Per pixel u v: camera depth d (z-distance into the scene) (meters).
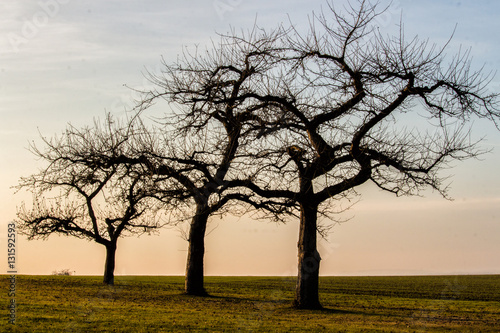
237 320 25.59
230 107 29.86
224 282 59.12
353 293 48.62
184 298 36.59
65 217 49.28
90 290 41.41
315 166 29.23
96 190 46.56
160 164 30.12
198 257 39.62
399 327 24.84
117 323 23.31
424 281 67.88
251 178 29.19
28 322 22.23
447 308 35.88
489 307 37.41
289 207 31.91
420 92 28.20
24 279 51.66
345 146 29.70
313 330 23.02
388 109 28.56
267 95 29.06
